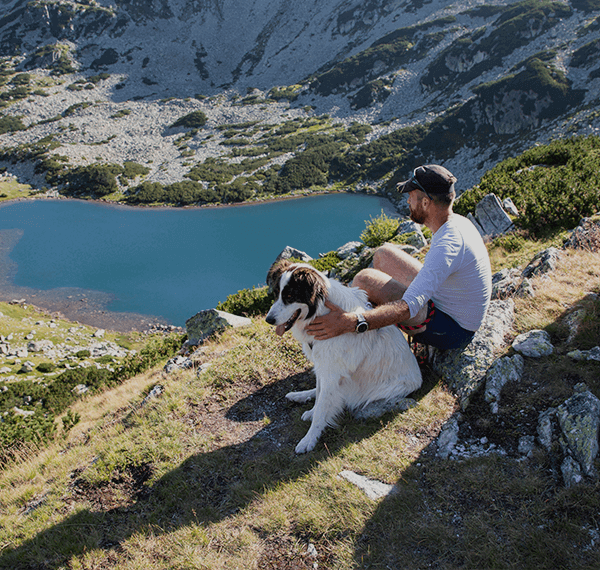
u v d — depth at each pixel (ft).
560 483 9.24
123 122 574.97
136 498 12.79
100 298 203.92
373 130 494.59
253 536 10.13
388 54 619.26
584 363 11.96
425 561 8.46
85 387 65.67
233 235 302.25
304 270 11.22
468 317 11.86
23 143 500.33
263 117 582.76
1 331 150.92
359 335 12.05
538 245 29.14
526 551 8.10
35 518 13.20
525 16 509.76
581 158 52.06
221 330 29.91
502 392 12.06
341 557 9.00
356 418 13.33
